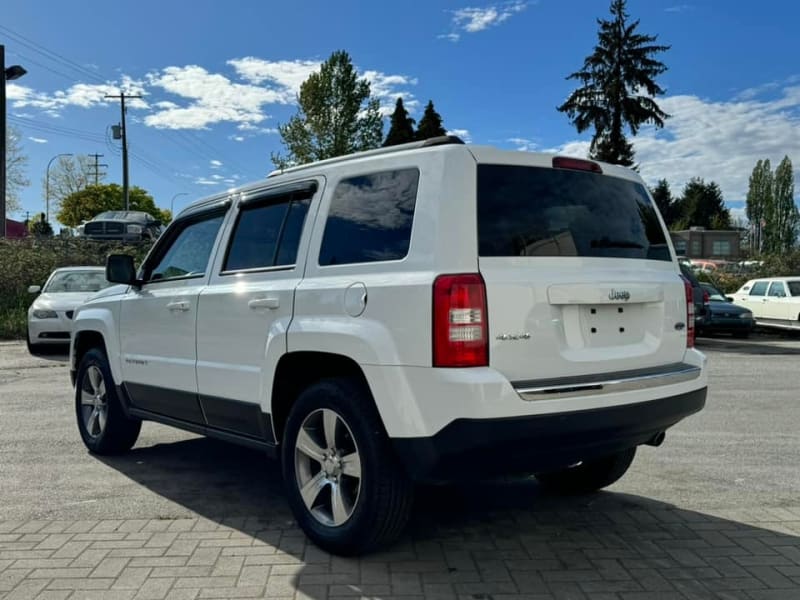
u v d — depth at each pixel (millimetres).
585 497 4887
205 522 4336
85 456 5941
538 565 3695
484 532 4191
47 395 8875
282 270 4172
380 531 3590
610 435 3539
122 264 5348
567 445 3402
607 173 4078
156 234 26719
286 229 4297
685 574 3592
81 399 6148
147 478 5297
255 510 4574
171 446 6328
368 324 3518
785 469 5598
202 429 4836
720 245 69812
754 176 95312
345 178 4000
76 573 3564
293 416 3977
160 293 5152
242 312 4309
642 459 5906
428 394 3258
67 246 21109
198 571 3596
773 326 20297
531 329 3367
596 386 3445
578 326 3588
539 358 3389
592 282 3604
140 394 5387
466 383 3170
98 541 4004
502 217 3488
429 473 3334
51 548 3895
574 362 3508
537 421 3260
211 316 4574
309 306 3857
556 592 3375
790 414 7898
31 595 3316
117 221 24734
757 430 7047
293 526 4270
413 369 3309
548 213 3662
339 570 3613
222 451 6145
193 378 4734
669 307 4055
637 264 4008
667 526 4301
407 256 3480
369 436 3545
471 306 3236
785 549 3930
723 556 3828
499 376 3221
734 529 4246
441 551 3885
